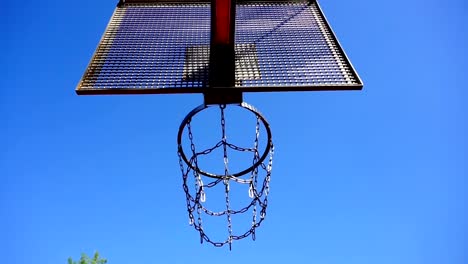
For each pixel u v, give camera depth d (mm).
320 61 3703
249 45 3947
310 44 3949
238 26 4293
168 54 3842
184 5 4684
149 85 3422
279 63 3686
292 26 4270
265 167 4406
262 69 3609
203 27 4281
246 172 4523
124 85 3402
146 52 3848
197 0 4727
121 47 3941
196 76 3535
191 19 4445
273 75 3539
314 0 4691
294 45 3936
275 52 3848
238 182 4547
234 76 3418
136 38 4074
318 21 4332
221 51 3461
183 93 3406
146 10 4594
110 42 4020
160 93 3365
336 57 3748
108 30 4219
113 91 3330
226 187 4594
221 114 3793
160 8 4629
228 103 3568
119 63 3695
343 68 3598
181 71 3607
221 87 3373
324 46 3914
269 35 4117
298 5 4668
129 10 4594
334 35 4035
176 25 4328
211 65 3449
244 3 4699
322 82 3430
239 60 3725
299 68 3609
